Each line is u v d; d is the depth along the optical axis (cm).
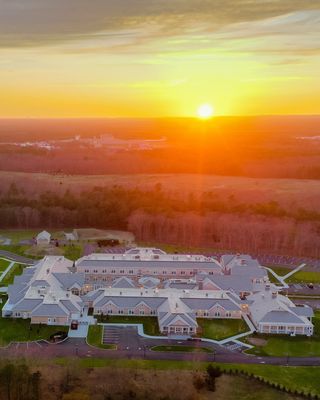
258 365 13162
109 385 11769
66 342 14050
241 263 19988
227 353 13775
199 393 11750
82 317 15700
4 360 12481
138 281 18650
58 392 11344
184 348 13962
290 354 13862
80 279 17988
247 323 15725
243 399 11569
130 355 13412
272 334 15038
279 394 11831
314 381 12481
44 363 12688
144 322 15550
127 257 19988
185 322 14800
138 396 11394
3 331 14600
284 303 16288
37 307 15250
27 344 13850
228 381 12300
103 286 17925
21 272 19875
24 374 11344
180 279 18975
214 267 19538
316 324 15838
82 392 11231
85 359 13075
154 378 12225
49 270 18375
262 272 19250
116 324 15325
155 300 16188
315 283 19688
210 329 15225
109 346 13900
